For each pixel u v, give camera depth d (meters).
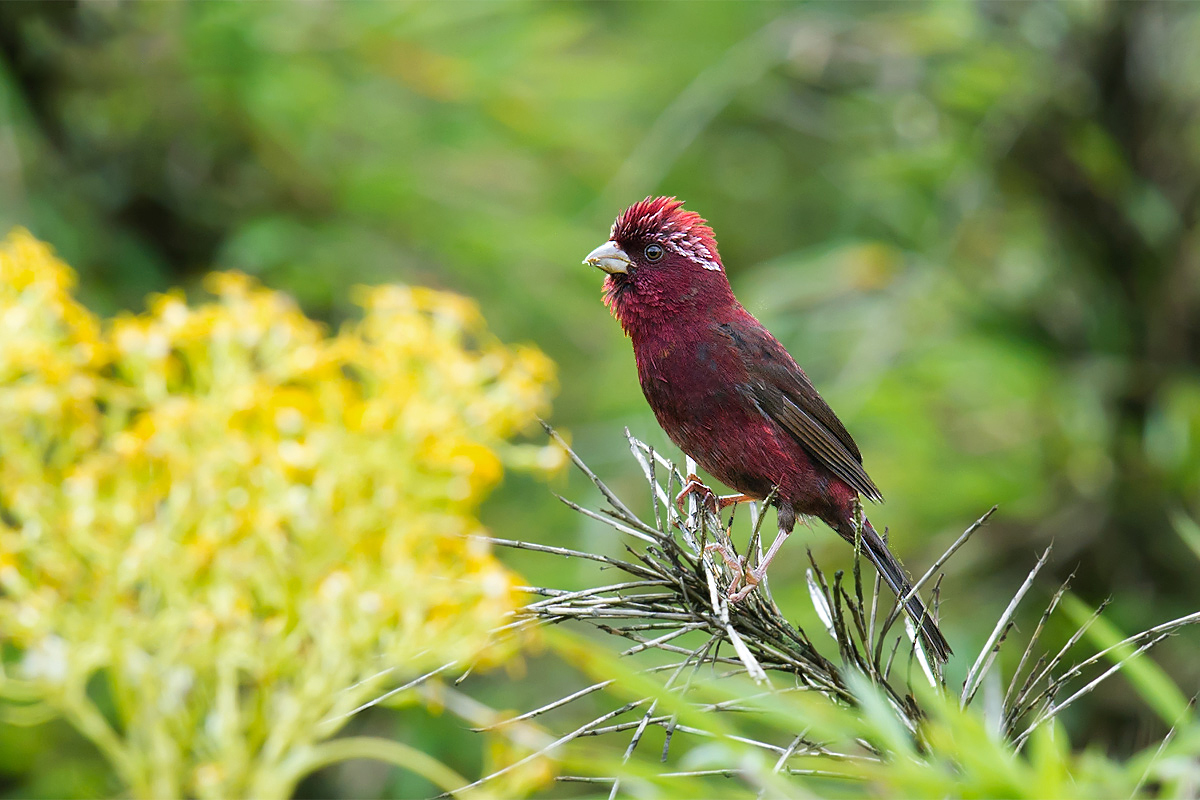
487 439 7.77
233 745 6.50
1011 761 4.22
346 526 7.15
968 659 10.23
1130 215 10.95
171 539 6.84
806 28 12.73
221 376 7.32
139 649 6.66
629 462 11.87
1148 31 11.18
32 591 6.88
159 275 11.45
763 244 16.27
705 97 13.05
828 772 4.55
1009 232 12.04
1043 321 11.65
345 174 11.91
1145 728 9.66
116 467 7.06
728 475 8.36
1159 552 10.91
